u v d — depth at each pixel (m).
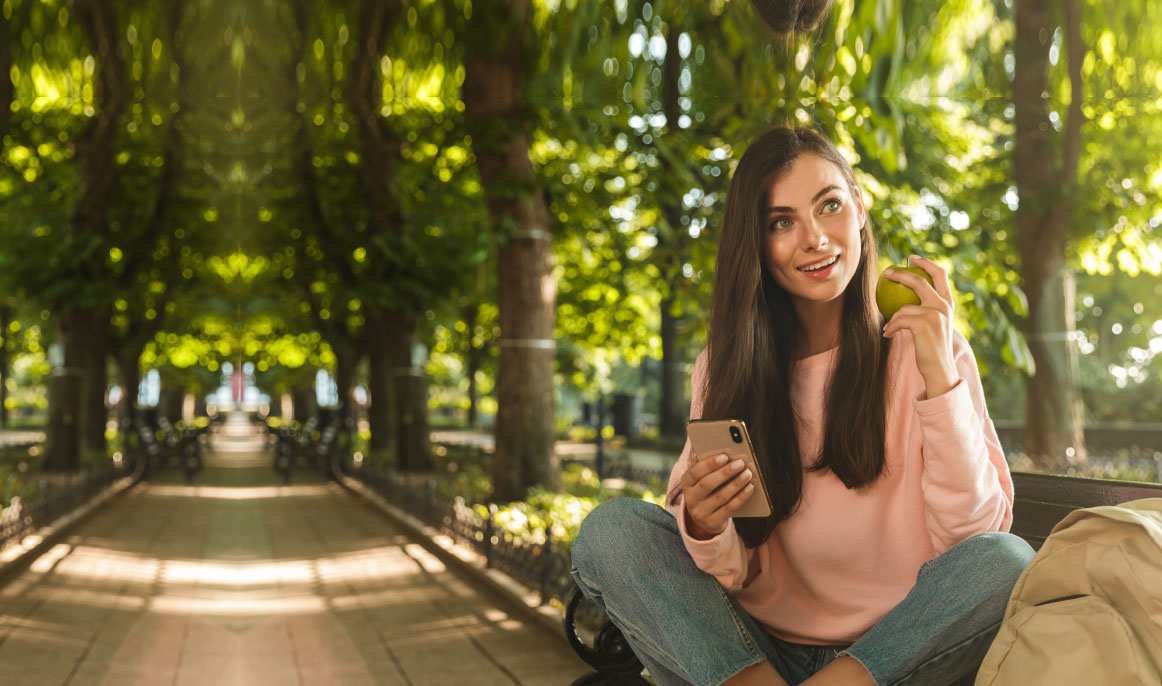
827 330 2.09
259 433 44.53
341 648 5.52
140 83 16.67
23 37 14.70
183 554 9.60
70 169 18.19
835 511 1.97
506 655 5.27
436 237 17.14
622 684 2.37
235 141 17.44
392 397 17.94
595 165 13.34
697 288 8.96
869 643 1.72
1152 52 10.73
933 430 1.79
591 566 1.96
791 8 2.30
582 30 10.19
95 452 20.80
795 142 2.01
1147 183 11.23
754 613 2.10
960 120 12.27
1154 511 1.57
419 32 13.23
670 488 2.14
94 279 18.72
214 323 26.55
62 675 4.89
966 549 1.73
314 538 10.93
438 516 10.06
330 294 18.84
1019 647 1.57
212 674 4.95
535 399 10.61
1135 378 27.00
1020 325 10.87
